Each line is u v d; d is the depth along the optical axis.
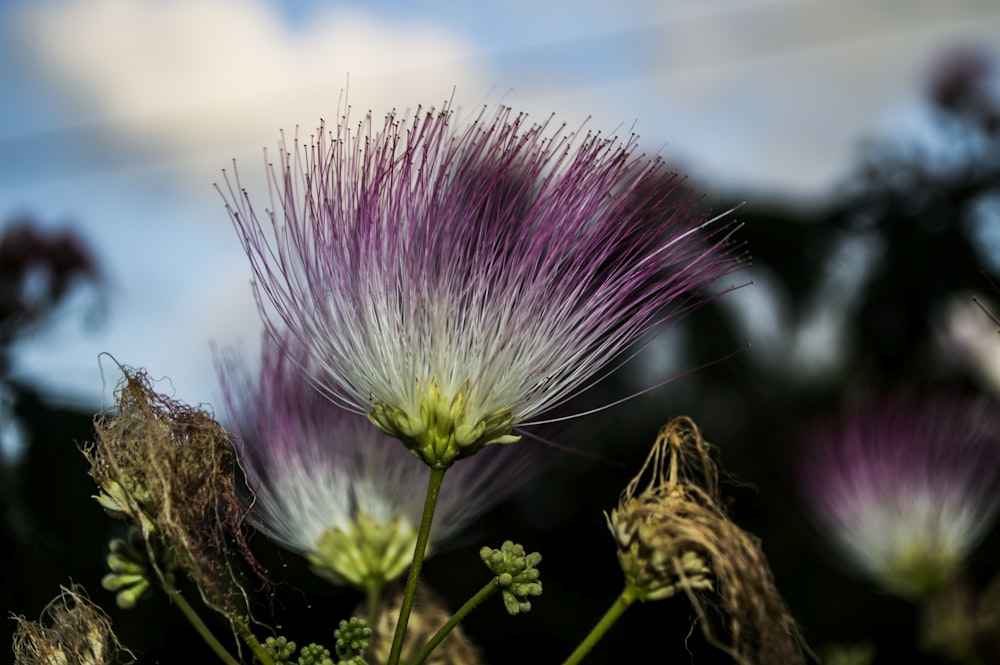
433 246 0.20
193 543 0.19
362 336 0.20
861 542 0.29
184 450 0.19
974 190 0.34
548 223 0.20
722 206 0.33
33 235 0.31
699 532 0.19
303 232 0.20
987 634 0.27
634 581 0.20
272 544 0.26
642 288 0.20
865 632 0.31
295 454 0.22
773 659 0.19
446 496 0.22
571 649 0.30
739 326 0.33
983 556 0.30
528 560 0.19
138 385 0.19
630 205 0.20
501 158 0.20
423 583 0.22
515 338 0.20
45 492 0.28
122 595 0.20
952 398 0.30
